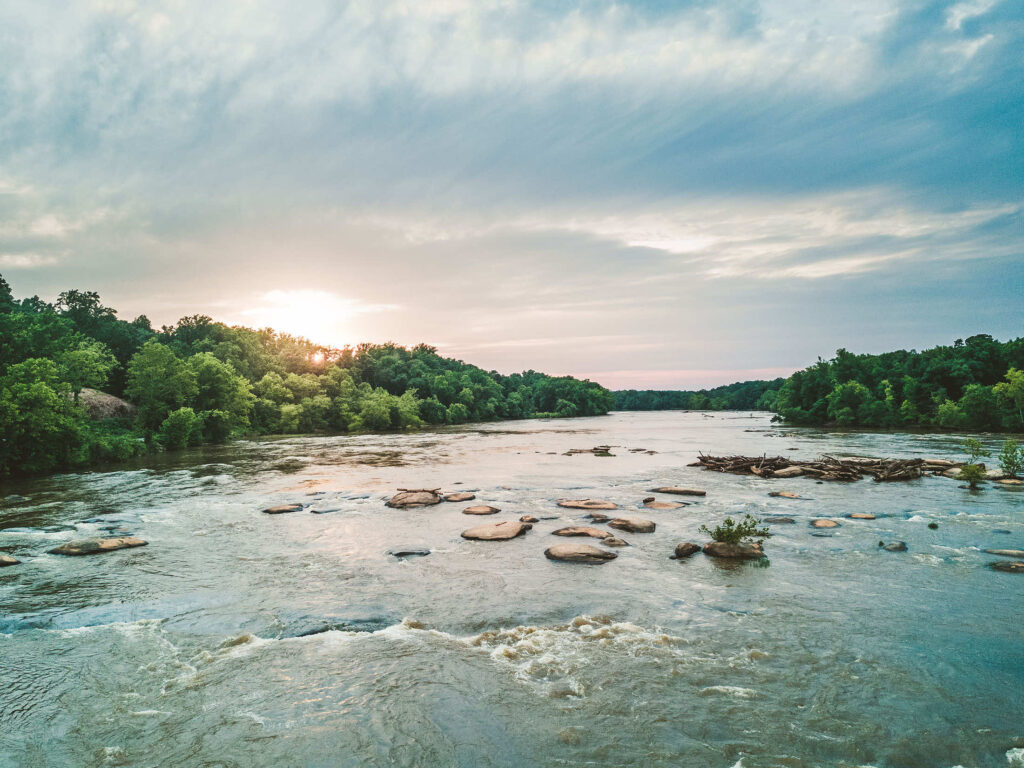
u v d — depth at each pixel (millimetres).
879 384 100688
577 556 18797
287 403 109688
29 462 42219
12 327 53812
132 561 19391
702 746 8719
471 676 11086
